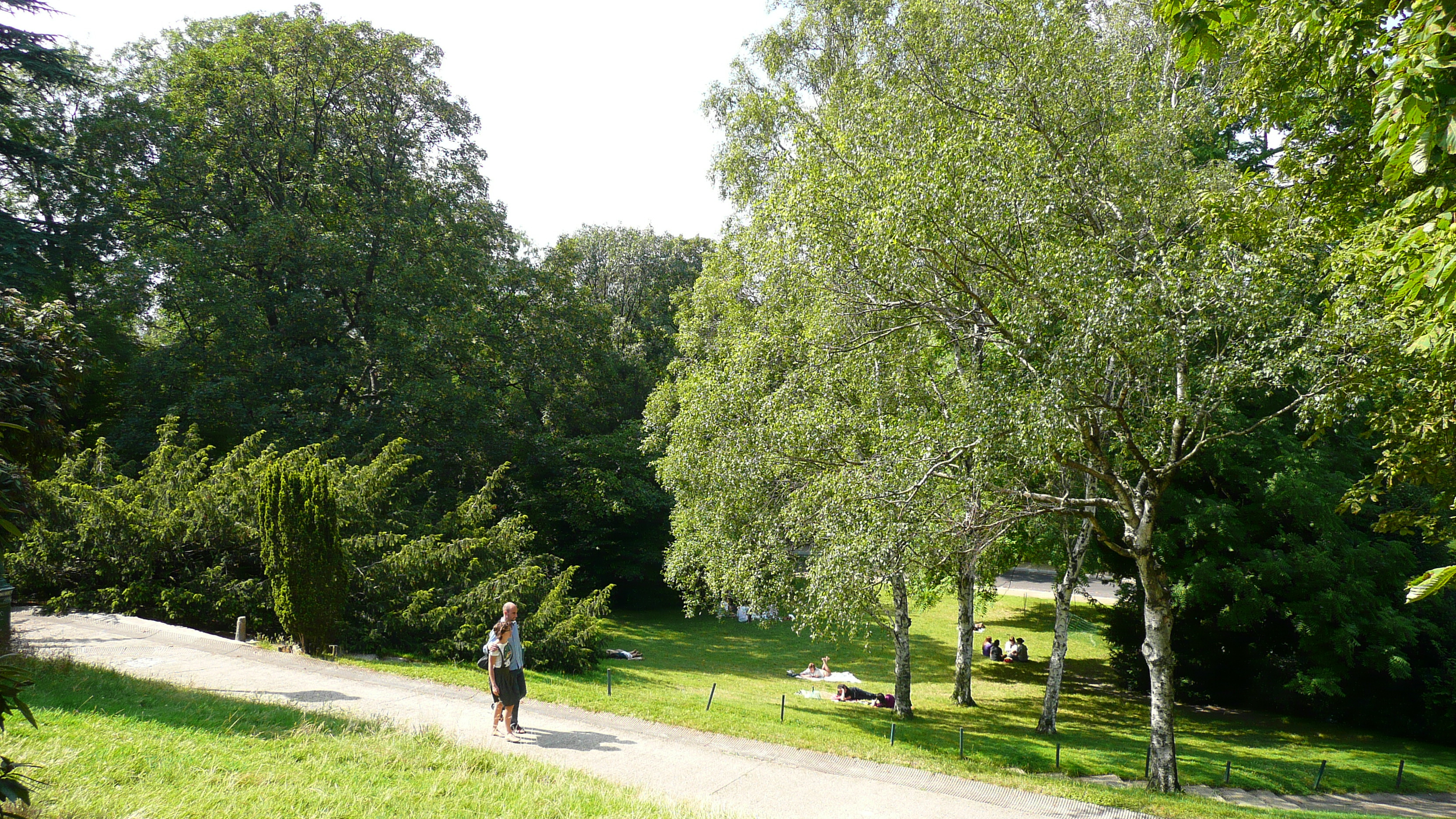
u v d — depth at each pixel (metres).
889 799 9.50
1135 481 16.66
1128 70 14.75
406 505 22.72
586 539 34.94
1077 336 10.66
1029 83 13.42
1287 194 12.01
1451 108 5.10
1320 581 17.20
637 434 35.97
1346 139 11.15
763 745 11.52
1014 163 11.62
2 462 4.66
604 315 36.94
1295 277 11.36
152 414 25.89
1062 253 11.01
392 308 28.69
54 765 6.70
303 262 27.55
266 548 15.70
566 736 11.09
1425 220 7.94
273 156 28.98
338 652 15.52
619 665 21.61
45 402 6.51
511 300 33.69
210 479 19.17
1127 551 12.92
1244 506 18.70
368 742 9.30
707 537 17.55
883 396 15.16
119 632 15.50
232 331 26.09
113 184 27.31
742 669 23.30
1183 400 11.89
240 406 25.23
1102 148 13.35
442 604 18.19
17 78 24.84
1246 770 14.47
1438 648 17.97
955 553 13.85
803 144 15.72
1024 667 25.27
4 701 3.62
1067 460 12.30
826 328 14.43
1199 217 12.94
